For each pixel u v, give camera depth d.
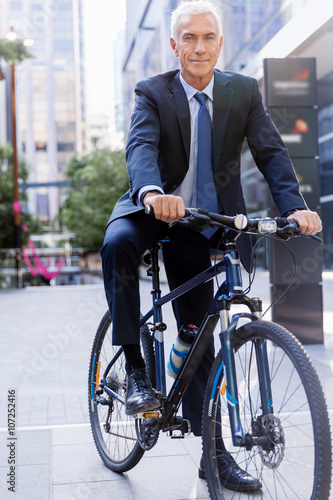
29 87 61.53
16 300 13.35
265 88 5.83
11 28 15.43
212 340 2.38
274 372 1.72
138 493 2.31
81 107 61.88
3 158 23.98
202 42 2.13
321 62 8.73
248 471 1.92
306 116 5.84
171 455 2.77
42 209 63.88
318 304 5.78
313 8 6.87
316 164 5.83
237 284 1.88
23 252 22.25
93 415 2.82
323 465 1.51
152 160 2.04
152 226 2.21
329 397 3.49
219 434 1.98
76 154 32.22
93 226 23.83
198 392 2.35
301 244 5.77
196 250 2.34
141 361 2.21
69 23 56.72
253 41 8.74
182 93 2.21
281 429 1.67
